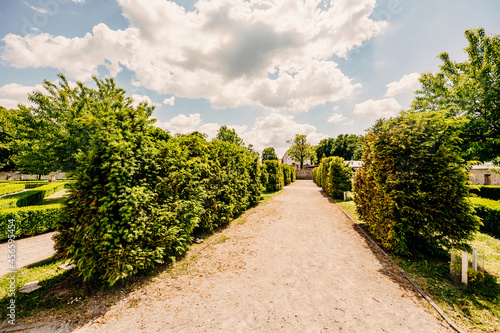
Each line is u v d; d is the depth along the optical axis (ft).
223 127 94.89
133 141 15.38
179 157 19.77
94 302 12.41
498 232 23.30
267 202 50.65
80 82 41.75
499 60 36.22
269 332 9.93
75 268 15.33
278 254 19.81
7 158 106.32
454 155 17.13
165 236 16.49
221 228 28.71
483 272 14.05
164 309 11.76
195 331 10.03
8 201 31.50
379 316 11.04
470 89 38.70
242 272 16.25
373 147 21.42
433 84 49.73
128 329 10.23
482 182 74.54
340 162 56.65
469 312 11.17
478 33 39.42
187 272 16.21
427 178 18.03
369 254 19.70
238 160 36.14
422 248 19.13
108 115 15.10
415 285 13.93
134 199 13.99
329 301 12.41
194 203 20.65
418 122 18.39
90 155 13.75
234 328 10.21
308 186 100.32
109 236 12.82
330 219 33.55
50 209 27.17
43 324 10.56
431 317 10.95
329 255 19.53
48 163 44.29
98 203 13.78
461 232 16.79
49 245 22.94
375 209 22.02
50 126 40.09
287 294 13.19
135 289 13.78
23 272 16.37
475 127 38.32
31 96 39.17
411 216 17.93
